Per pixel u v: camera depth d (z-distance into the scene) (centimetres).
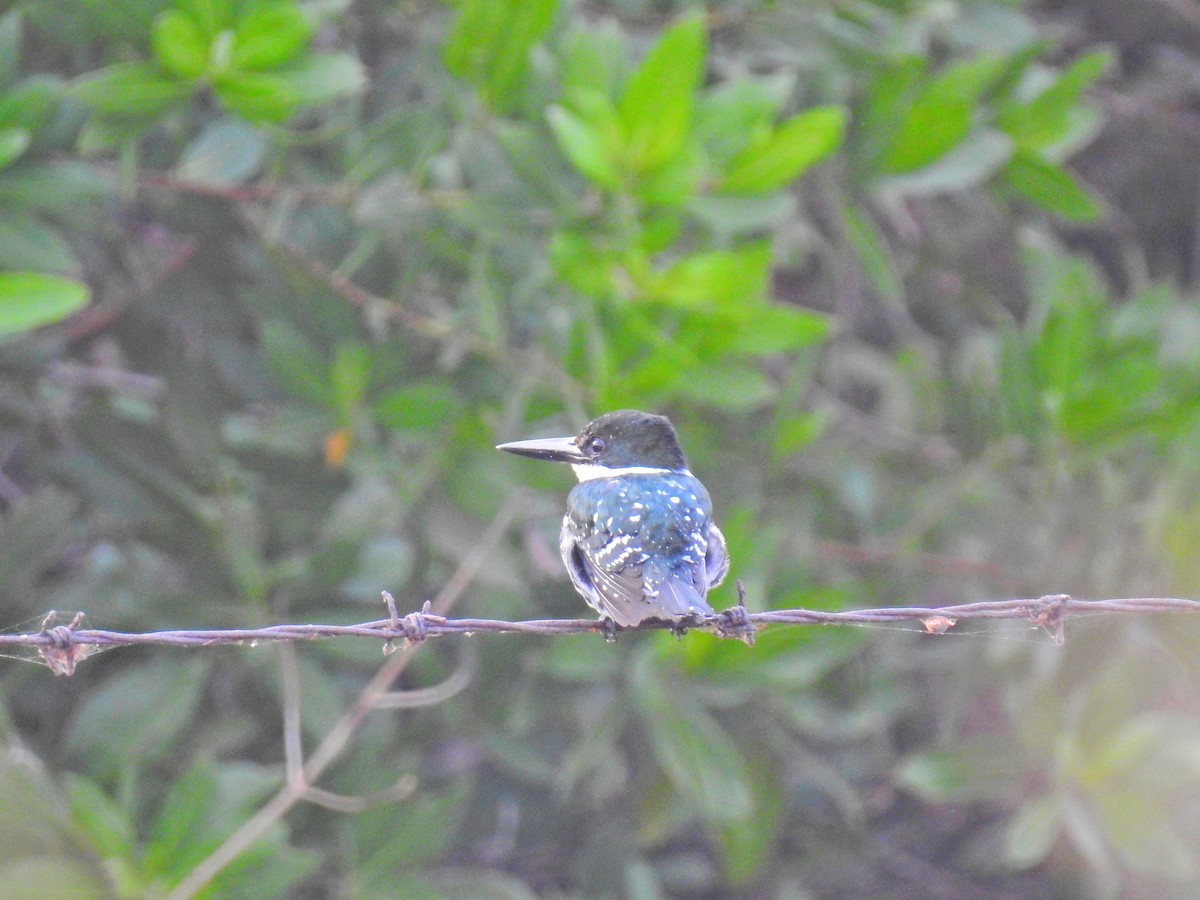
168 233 1331
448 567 1268
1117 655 1180
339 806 1043
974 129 1173
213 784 994
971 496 1339
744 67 1230
